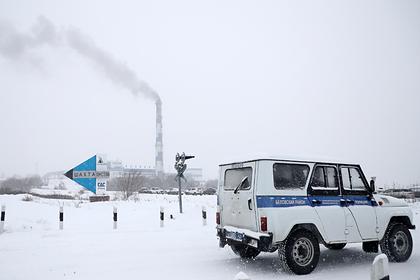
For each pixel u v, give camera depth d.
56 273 7.18
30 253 9.07
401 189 37.50
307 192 7.36
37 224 13.78
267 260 8.35
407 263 7.96
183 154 17.86
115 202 22.42
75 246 9.99
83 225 14.09
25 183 83.44
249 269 7.48
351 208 7.72
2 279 6.76
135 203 21.78
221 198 8.26
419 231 12.52
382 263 3.85
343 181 7.88
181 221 15.45
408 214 8.50
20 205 18.17
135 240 10.99
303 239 7.11
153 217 16.34
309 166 7.51
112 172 99.06
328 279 6.68
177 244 10.38
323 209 7.38
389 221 8.17
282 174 7.28
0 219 13.32
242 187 7.55
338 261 8.17
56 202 23.33
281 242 6.90
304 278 6.74
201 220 15.90
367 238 7.79
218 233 8.13
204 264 7.95
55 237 11.47
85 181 24.16
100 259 8.42
